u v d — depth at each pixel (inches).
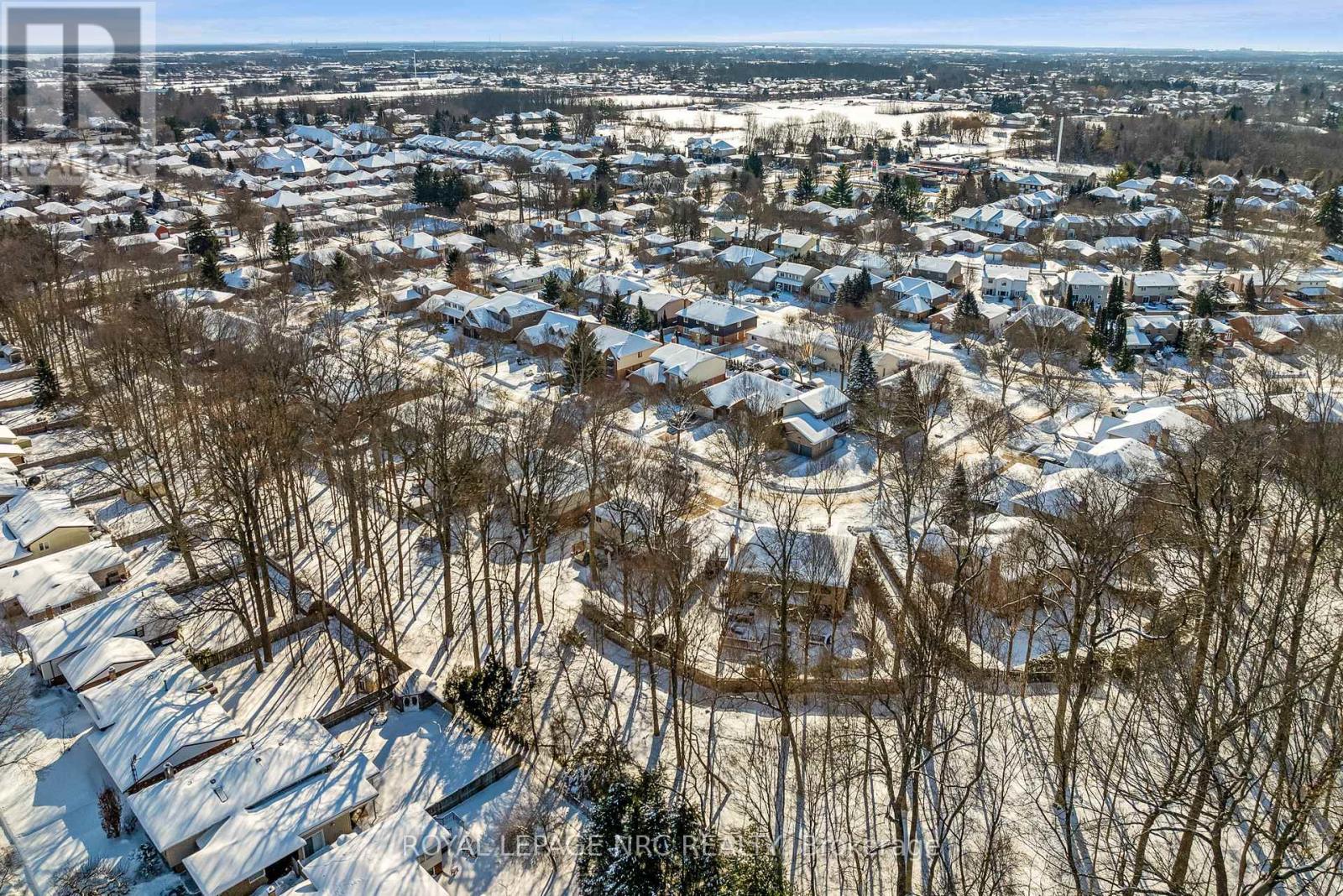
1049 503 2785.4
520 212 7406.5
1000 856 1632.6
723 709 2151.8
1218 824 1293.1
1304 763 1502.2
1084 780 1849.2
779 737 2042.3
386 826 1697.8
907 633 2046.0
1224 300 5265.8
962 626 2375.7
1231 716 1486.2
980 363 4384.8
